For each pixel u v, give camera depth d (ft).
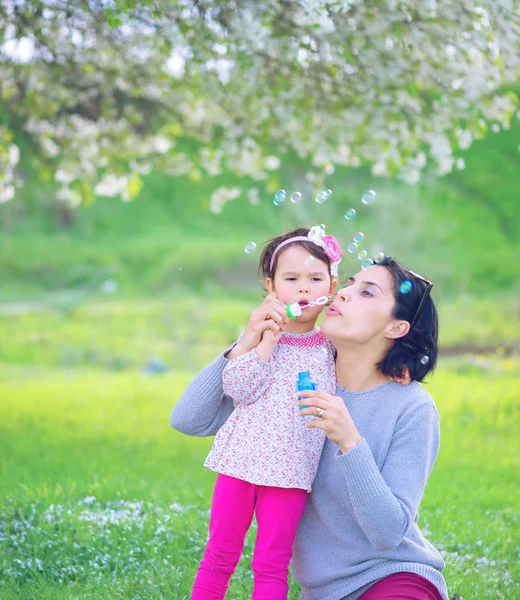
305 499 8.79
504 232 94.68
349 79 18.57
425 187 87.25
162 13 17.22
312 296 9.09
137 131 24.44
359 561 8.58
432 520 14.62
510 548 13.42
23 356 51.49
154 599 10.80
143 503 14.88
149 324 65.41
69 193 26.11
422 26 16.62
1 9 19.06
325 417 8.00
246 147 22.52
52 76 22.57
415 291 8.77
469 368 38.29
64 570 11.68
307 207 83.41
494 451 20.53
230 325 66.39
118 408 26.58
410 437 8.56
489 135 103.86
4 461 18.28
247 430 8.76
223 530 8.85
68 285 93.09
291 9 16.87
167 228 110.22
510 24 15.67
